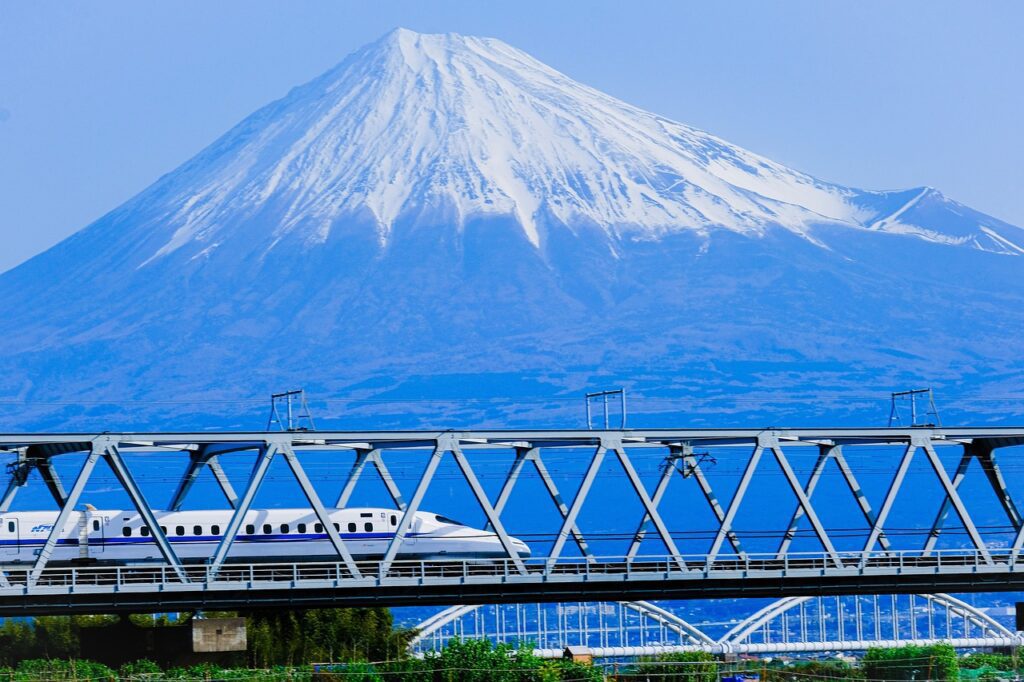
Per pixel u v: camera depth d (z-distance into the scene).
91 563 104.94
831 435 105.94
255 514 109.88
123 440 94.75
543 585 99.88
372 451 110.62
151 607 93.25
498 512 101.62
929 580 105.94
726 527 102.31
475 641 105.00
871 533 105.38
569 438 102.38
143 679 97.94
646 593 100.62
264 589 94.38
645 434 103.50
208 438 96.19
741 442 107.00
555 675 102.69
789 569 101.62
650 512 102.00
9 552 103.38
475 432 100.31
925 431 107.44
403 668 104.00
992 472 110.56
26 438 93.00
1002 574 107.81
